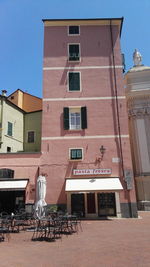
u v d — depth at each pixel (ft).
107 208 67.72
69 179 68.23
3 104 85.40
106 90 76.95
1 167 69.67
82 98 76.13
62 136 72.59
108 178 67.92
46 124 73.61
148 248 30.68
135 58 112.68
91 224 53.57
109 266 23.47
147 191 89.45
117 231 43.83
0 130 82.43
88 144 71.92
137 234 40.63
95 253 28.45
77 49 81.51
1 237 38.68
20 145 93.81
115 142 72.08
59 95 76.33
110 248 30.89
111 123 73.82
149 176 89.71
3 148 82.17
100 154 71.05
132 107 99.76
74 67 79.41
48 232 40.37
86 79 78.13
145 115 97.55
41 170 69.72
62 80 77.92
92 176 68.95
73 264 24.20
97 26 84.02
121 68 79.20
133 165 96.68
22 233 42.80
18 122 94.48
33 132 96.84
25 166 70.03
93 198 68.23
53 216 48.11
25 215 52.70
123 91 76.84
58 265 23.90
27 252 29.17
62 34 83.05
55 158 70.79
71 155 70.90
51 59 80.12
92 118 74.28
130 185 68.23
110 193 68.69
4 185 65.26
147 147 93.76
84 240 35.99
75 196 68.54
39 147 94.12
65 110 74.49
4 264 24.32
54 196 67.82
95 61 80.12
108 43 82.07
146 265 23.67
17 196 69.10
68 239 36.86
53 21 83.66
